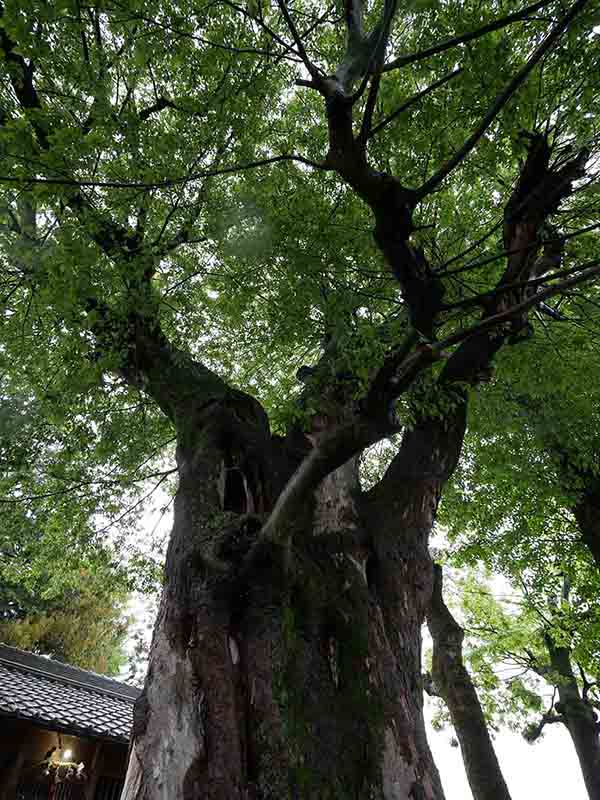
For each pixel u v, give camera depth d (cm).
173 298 684
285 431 649
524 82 453
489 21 460
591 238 627
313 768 379
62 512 915
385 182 330
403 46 578
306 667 425
